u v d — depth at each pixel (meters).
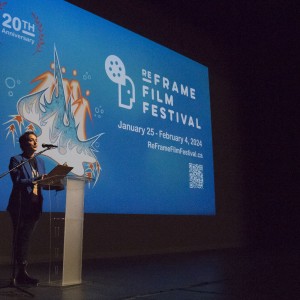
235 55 7.69
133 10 5.73
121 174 5.11
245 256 5.24
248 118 7.73
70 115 4.66
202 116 6.60
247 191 7.44
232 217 7.03
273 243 7.69
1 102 4.08
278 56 7.90
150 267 4.03
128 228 5.23
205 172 6.42
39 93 4.41
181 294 2.62
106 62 5.19
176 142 5.98
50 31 4.63
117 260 4.66
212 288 2.86
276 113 8.12
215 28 7.11
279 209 7.88
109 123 5.07
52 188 2.86
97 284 2.94
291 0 6.35
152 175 5.51
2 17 4.21
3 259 4.01
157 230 5.61
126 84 5.39
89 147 4.80
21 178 2.73
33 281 2.79
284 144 8.09
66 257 2.83
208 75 6.94
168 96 6.02
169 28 6.33
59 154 4.48
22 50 4.33
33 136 2.88
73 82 4.76
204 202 6.30
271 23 7.01
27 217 2.79
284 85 8.08
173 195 5.78
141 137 5.45
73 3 4.95
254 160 7.68
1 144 4.02
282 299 2.50
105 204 4.88
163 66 6.05
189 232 6.09
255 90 7.91
